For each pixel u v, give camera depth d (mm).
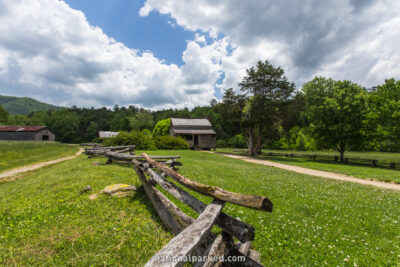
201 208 2586
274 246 3330
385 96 25016
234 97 32562
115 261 2750
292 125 29703
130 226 3711
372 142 24516
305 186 8469
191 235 1861
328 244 3479
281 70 29453
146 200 4965
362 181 11625
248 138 35219
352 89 28203
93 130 95000
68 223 3783
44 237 3316
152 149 24344
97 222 3834
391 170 17844
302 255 3074
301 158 30734
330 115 25828
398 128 22438
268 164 19938
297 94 29406
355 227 4289
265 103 29484
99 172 8219
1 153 19672
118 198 4988
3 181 10602
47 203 4785
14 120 90250
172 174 3287
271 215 4668
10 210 4527
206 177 8734
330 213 5098
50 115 103250
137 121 83062
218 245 2115
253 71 30172
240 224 2107
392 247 3449
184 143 31516
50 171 11062
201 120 43031
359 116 24781
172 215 3676
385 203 6410
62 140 88125
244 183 8242
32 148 27109
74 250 2967
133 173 8070
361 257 3096
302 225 4219
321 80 42156
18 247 3053
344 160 26375
